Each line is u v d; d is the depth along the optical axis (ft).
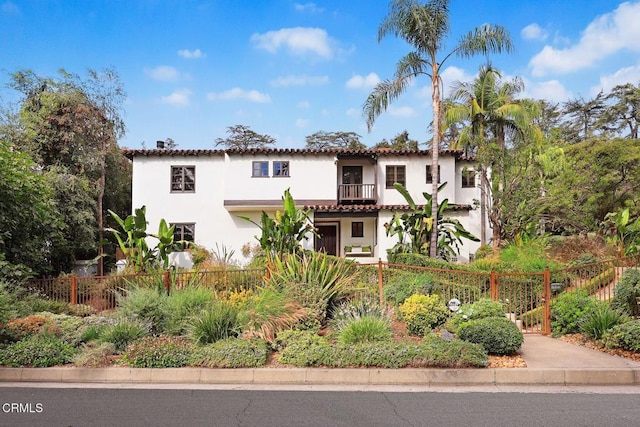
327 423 14.83
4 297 24.30
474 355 20.26
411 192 74.33
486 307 26.02
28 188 32.32
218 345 22.06
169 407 16.44
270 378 19.99
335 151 72.79
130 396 17.81
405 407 16.40
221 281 34.09
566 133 139.95
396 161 74.95
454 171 74.49
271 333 23.47
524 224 62.80
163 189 74.02
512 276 32.17
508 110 68.69
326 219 78.33
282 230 49.03
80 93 61.87
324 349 20.95
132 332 23.44
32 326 23.66
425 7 53.31
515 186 61.67
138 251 48.91
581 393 18.13
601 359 21.52
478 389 18.76
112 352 21.88
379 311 26.55
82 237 58.03
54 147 60.18
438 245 53.52
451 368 20.04
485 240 71.05
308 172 73.36
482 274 31.19
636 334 21.62
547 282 28.02
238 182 72.64
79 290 34.17
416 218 53.62
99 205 67.56
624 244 51.60
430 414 15.66
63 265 56.95
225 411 16.01
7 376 20.18
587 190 75.61
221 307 25.05
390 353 20.49
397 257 50.01
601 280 34.76
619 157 76.84
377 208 69.41
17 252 32.71
